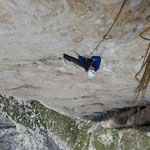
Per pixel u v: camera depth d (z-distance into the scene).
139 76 3.31
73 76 3.85
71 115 7.55
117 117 5.88
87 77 3.80
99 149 6.61
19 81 4.65
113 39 2.23
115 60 2.88
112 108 5.88
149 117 4.75
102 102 5.48
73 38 2.32
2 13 1.84
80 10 1.74
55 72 3.74
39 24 2.04
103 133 6.61
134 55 2.63
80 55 2.75
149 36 2.09
